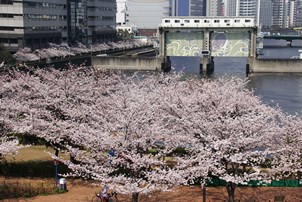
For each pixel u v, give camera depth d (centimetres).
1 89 4944
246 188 3494
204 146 2959
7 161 3944
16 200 3180
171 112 3344
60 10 16100
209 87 3872
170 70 14612
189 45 14312
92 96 4641
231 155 2769
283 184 3531
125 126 2717
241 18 13762
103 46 18175
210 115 3144
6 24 13038
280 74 13450
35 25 14012
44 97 4356
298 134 3266
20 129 3478
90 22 19125
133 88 3928
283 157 3153
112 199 3034
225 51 14125
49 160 3959
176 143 2948
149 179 2653
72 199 3198
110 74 8175
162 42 14312
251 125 2909
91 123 3256
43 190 3375
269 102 8769
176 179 2620
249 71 13812
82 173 3403
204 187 2919
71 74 5872
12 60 10006
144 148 2783
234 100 3375
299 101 8938
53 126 3672
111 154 2772
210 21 13875
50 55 12938
